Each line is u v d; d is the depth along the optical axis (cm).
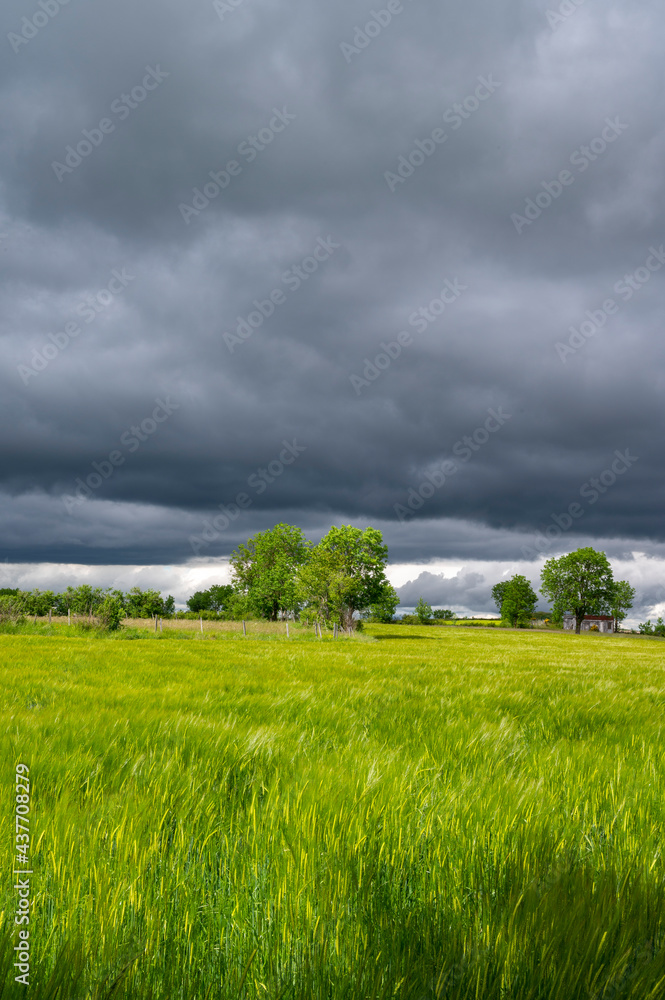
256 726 632
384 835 302
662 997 183
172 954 210
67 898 241
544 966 190
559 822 333
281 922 228
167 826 330
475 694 1002
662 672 1842
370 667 1571
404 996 183
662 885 246
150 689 920
